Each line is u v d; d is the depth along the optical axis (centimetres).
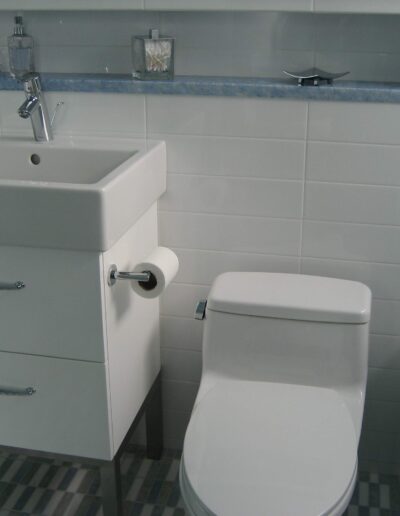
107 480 168
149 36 177
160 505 190
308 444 143
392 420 198
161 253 170
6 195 143
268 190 181
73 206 142
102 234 143
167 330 201
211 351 172
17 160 183
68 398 161
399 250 181
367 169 175
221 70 190
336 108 171
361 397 167
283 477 134
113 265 156
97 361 156
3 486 196
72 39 193
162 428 208
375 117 170
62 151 180
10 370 161
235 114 176
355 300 167
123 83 178
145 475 201
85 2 178
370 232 181
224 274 180
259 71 188
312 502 129
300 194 180
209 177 183
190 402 208
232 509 127
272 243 187
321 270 187
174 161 183
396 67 183
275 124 175
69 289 150
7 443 170
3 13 193
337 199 179
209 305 168
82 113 184
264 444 142
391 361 192
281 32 184
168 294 197
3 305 155
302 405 155
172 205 188
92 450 165
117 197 148
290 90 171
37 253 149
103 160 178
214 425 148
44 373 160
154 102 179
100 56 194
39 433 167
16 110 188
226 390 160
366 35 182
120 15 189
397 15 179
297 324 165
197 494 131
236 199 184
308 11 170
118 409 167
